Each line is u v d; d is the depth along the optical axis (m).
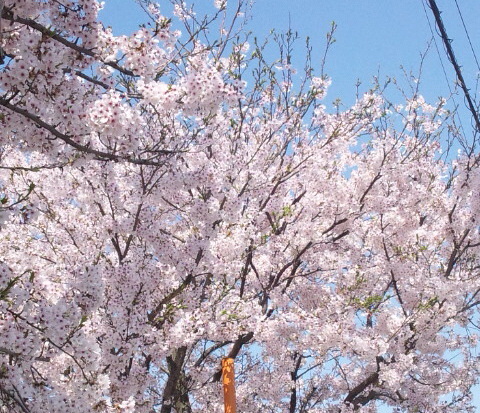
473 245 11.99
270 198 10.80
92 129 5.48
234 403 8.73
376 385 12.39
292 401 13.06
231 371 8.86
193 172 8.77
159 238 9.16
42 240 9.63
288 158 11.30
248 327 9.49
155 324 8.96
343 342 10.21
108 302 8.34
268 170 11.23
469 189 11.70
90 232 9.56
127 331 8.10
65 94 5.47
